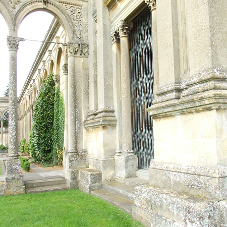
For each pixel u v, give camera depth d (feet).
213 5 14.98
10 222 18.45
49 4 33.27
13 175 27.73
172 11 18.16
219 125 13.94
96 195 24.94
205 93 14.19
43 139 53.57
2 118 145.79
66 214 19.75
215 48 14.69
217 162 13.69
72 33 34.65
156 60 22.50
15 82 29.55
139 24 29.30
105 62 30.40
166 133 17.69
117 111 29.45
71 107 33.60
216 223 12.65
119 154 28.45
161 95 18.53
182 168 15.76
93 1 34.42
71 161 32.30
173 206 13.94
